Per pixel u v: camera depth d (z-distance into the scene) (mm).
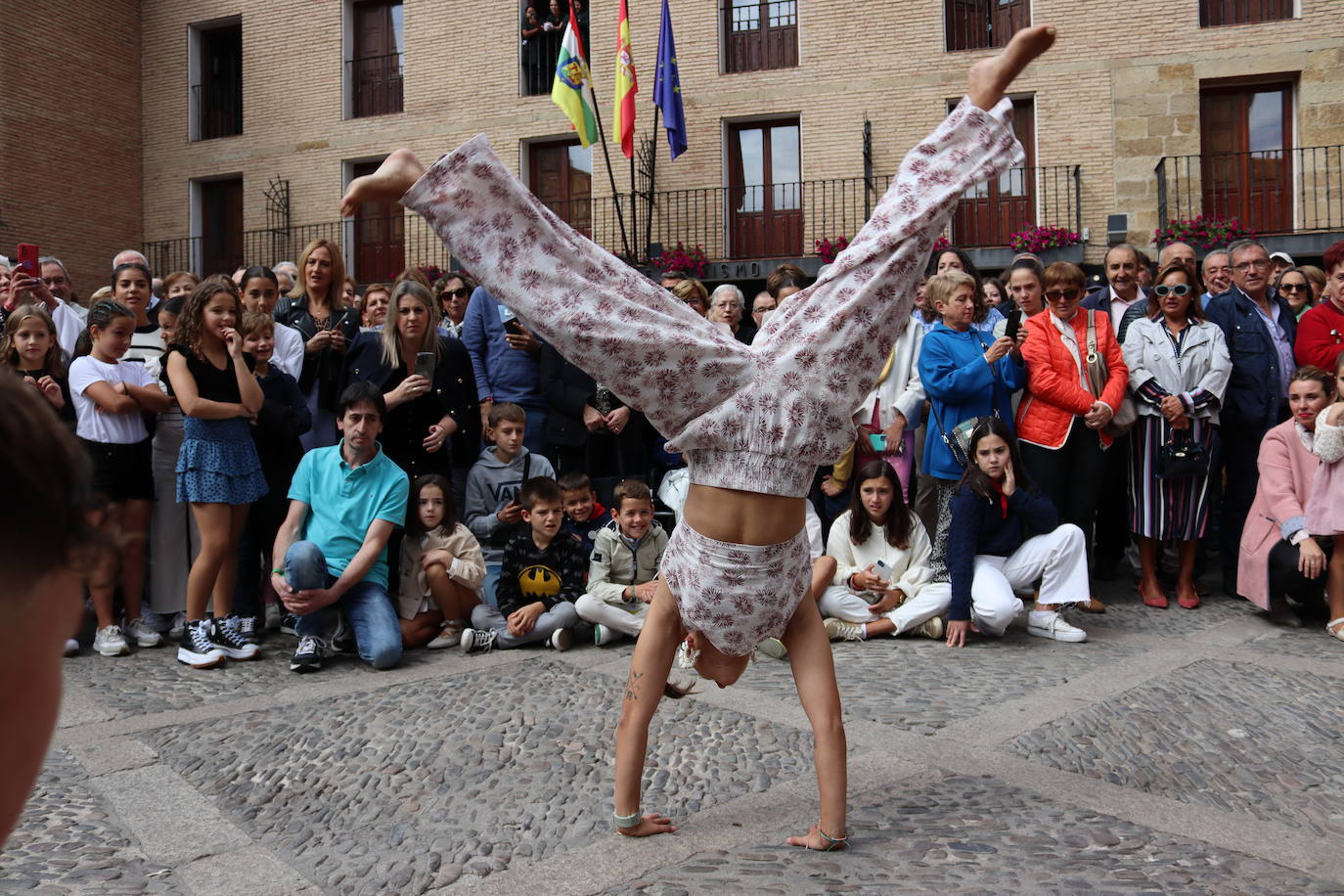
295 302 5996
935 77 13883
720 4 14648
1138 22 13156
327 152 16453
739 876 2414
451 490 5094
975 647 4852
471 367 5734
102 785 3117
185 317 4750
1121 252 6363
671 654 2652
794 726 3586
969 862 2461
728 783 3070
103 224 17016
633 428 6066
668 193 14773
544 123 15242
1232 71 12883
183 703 4008
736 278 14031
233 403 4738
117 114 17297
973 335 5578
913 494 6000
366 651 4570
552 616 4875
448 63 15766
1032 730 3510
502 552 5383
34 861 2586
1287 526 5105
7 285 5879
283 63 16734
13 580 619
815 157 14297
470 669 4504
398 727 3639
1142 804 2852
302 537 4895
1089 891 2303
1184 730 3516
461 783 3107
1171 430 5547
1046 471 5598
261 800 3004
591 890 2387
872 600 5141
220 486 4648
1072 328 5672
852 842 2594
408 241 16219
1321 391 5156
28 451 601
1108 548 6398
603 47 14977
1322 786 3008
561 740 3469
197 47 17500
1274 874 2400
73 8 16500
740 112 14523
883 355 2371
